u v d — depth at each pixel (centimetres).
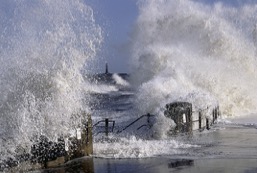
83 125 1577
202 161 1467
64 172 1312
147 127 2342
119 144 1848
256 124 2650
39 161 1361
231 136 2112
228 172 1271
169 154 1619
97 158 1551
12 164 1293
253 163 1412
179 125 2209
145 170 1330
